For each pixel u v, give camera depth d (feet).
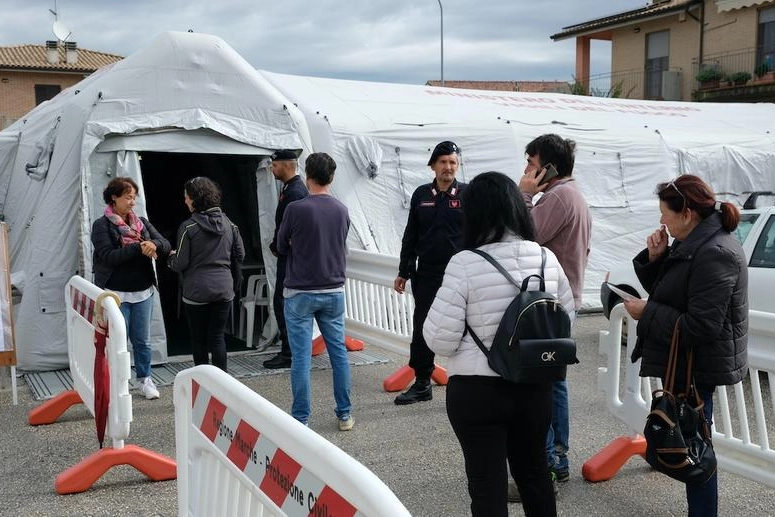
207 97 24.61
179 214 33.50
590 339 28.04
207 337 18.56
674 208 11.25
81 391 17.31
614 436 17.43
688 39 78.28
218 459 9.04
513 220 10.23
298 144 25.40
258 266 27.53
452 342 10.02
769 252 22.59
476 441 10.03
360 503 5.92
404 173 31.42
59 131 23.57
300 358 17.04
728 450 13.71
